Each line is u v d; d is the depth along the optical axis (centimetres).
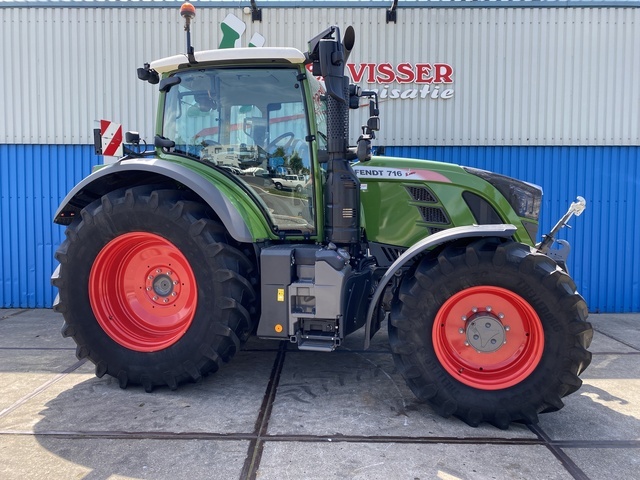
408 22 603
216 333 308
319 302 309
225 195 325
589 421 292
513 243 286
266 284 318
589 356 270
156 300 341
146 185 328
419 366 287
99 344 329
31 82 618
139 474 229
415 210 385
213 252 307
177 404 308
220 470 232
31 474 229
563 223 343
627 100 602
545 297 272
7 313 600
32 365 387
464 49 603
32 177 627
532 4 593
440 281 285
